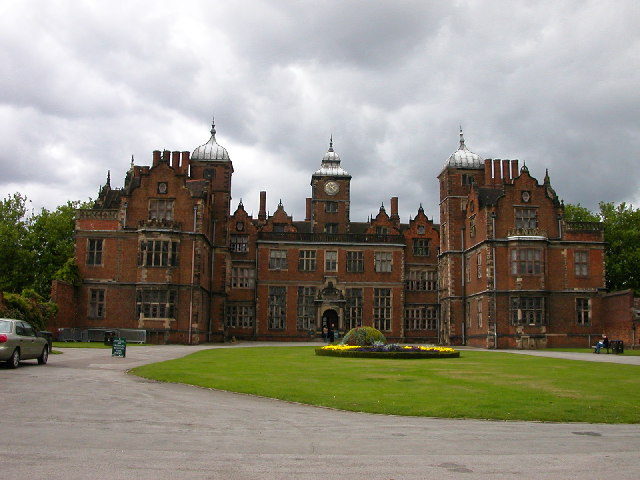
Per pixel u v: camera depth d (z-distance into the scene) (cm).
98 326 5841
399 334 7688
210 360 3541
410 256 8056
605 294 6250
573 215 8800
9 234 6806
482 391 2238
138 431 1468
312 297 7694
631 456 1305
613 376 2775
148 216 5997
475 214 6725
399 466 1188
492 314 6153
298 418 1720
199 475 1091
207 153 7444
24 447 1265
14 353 2719
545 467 1197
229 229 7388
